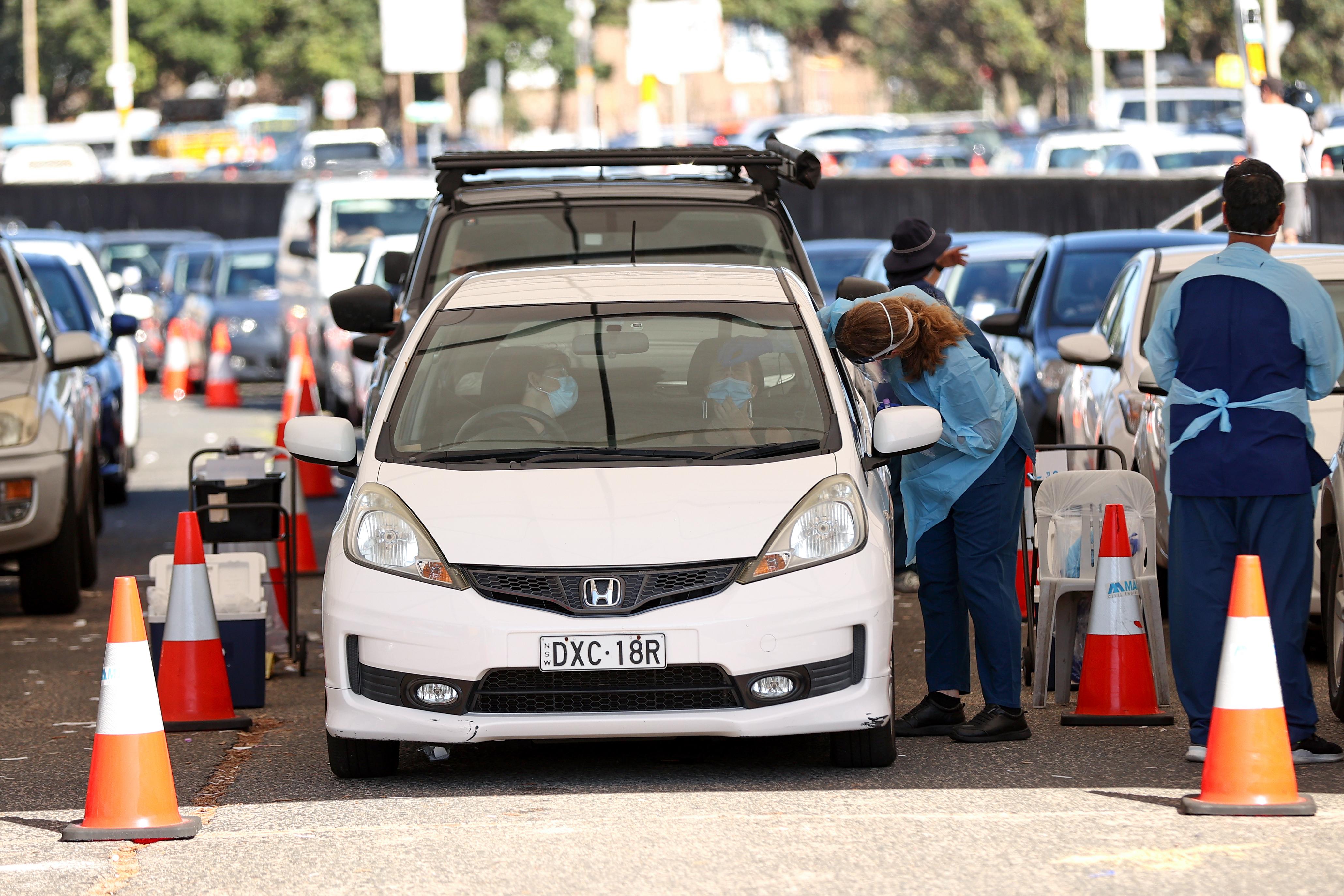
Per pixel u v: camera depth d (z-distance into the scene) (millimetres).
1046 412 44562
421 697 22375
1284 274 23219
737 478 23266
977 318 54375
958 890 18438
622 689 22156
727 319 25906
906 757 24516
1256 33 58188
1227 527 23453
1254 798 21062
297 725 27531
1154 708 26562
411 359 25609
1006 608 25422
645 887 18750
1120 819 20953
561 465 23734
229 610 28750
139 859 20219
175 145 196250
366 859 19969
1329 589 26984
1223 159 99812
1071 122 147500
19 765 25500
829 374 25078
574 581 22156
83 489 40375
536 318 26094
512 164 35062
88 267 59281
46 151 156875
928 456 25641
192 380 93562
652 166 36000
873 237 90938
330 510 54312
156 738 21375
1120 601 26594
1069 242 48469
